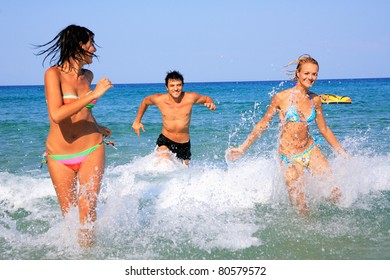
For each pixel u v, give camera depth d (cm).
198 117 2103
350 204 638
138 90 8256
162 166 891
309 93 660
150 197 686
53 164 521
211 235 538
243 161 854
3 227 579
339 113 2053
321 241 512
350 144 1110
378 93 4356
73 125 514
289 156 641
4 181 778
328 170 644
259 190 675
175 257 479
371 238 518
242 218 594
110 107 3247
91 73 555
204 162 1016
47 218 614
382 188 705
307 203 639
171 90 952
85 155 520
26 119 2166
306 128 645
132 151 1166
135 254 491
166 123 976
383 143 1137
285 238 523
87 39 517
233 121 1889
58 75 503
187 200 661
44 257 487
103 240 529
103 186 749
